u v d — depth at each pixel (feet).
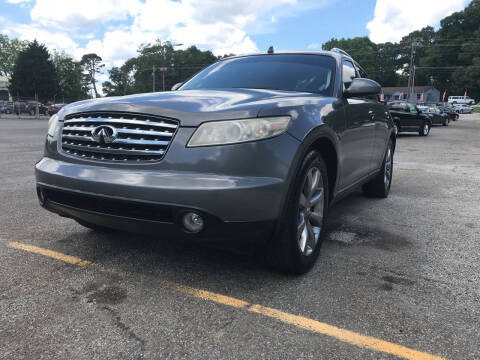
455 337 6.44
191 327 6.53
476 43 294.05
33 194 15.71
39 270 8.60
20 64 226.79
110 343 6.06
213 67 13.05
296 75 11.31
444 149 39.81
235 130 7.13
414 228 12.42
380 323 6.79
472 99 295.07
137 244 10.30
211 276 8.48
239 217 7.02
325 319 6.87
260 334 6.38
